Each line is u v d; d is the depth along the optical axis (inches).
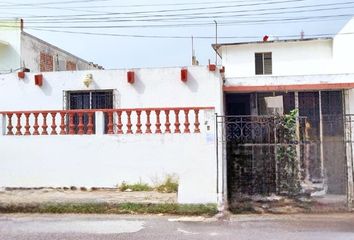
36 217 358.6
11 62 749.9
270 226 323.9
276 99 522.9
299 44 746.8
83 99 534.0
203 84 504.1
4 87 540.4
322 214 372.5
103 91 527.2
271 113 522.3
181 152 396.2
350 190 415.2
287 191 399.2
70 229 314.2
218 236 291.7
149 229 314.2
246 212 382.6
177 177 413.7
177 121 415.5
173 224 331.3
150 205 373.4
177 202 378.9
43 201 383.9
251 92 522.9
